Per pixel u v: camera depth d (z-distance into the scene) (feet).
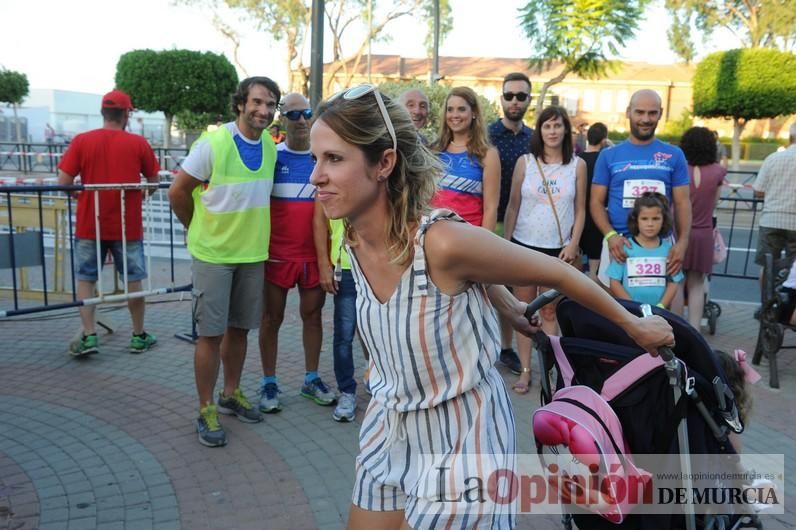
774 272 17.57
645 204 14.76
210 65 77.30
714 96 76.18
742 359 9.03
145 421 14.12
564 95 161.79
